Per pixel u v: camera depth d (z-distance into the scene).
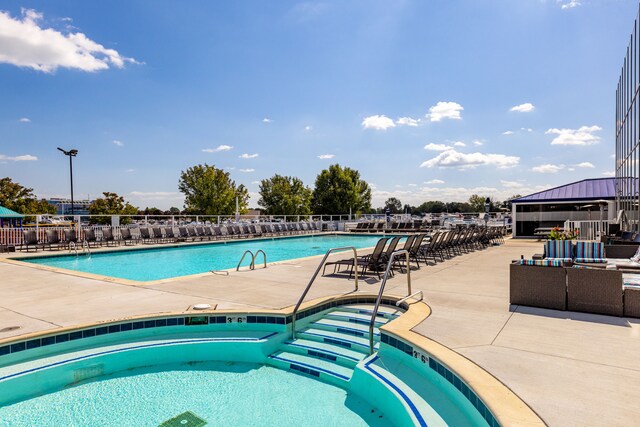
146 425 3.15
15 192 33.94
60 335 4.19
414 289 6.19
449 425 2.70
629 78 11.55
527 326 4.07
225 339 4.62
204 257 13.98
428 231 22.56
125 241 16.58
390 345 3.96
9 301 5.59
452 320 4.32
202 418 3.28
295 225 24.12
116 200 33.12
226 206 36.47
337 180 47.25
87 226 17.09
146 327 4.73
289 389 3.85
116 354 4.21
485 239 14.26
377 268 7.95
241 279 7.39
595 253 6.90
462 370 2.93
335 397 3.69
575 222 17.02
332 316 5.49
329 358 4.39
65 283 7.03
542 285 4.85
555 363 3.06
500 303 5.14
